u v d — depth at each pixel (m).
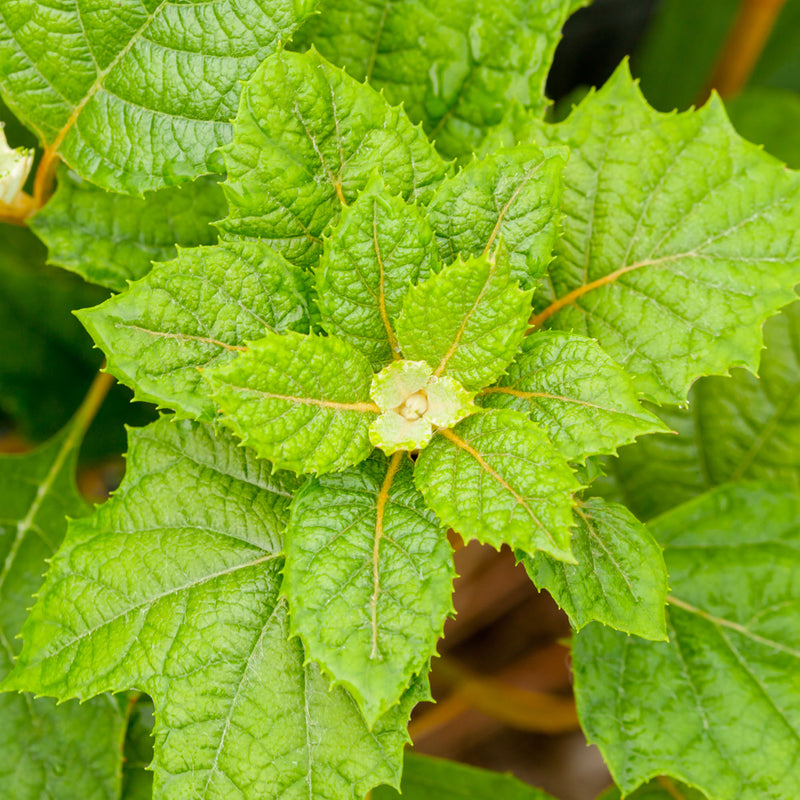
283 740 0.72
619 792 0.81
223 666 0.73
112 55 0.74
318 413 0.71
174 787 0.72
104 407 0.91
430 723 0.90
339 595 0.70
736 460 0.85
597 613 0.72
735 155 0.74
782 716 0.78
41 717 0.77
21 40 0.74
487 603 0.99
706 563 0.80
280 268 0.72
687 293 0.74
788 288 0.74
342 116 0.72
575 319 0.75
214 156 0.74
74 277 0.89
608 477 0.86
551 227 0.72
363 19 0.77
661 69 1.03
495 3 0.77
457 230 0.73
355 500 0.72
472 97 0.78
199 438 0.75
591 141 0.75
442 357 0.72
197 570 0.73
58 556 0.73
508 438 0.71
